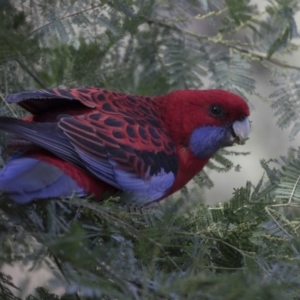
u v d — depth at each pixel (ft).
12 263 22.00
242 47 29.22
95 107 22.85
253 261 19.95
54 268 19.29
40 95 22.15
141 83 28.73
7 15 23.11
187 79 28.27
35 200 19.80
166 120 25.41
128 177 22.27
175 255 21.20
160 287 17.72
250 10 27.99
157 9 27.84
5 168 19.94
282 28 28.27
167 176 23.63
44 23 23.62
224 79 28.19
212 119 25.81
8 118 20.40
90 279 17.84
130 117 23.34
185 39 28.58
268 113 41.52
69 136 21.16
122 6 24.73
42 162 20.44
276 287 17.31
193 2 27.66
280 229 21.65
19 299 21.62
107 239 20.45
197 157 26.03
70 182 20.67
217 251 21.62
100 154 21.67
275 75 28.53
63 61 27.04
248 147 41.32
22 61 24.67
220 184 41.39
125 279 18.39
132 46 28.27
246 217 21.57
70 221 20.13
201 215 21.75
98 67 27.76
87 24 23.90
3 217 19.93
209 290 17.38
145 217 20.71
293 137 27.25
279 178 23.54
